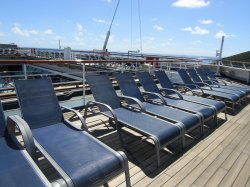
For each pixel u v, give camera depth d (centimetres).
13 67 1608
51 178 238
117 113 349
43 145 227
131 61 565
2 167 184
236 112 513
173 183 244
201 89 545
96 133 358
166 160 289
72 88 598
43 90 298
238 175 264
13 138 235
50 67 1074
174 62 760
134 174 256
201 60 980
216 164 285
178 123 309
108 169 194
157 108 387
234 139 363
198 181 249
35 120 277
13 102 424
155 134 272
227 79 1033
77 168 186
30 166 186
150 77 493
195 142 347
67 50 1132
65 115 423
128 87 427
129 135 355
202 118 356
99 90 372
